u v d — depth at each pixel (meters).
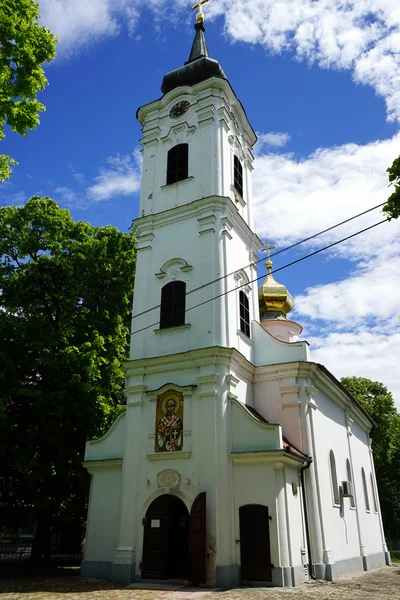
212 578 16.62
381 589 16.64
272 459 17.69
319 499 20.02
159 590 15.82
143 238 24.62
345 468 25.70
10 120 13.48
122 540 18.83
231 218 23.89
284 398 21.88
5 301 26.02
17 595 14.59
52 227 28.34
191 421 19.25
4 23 12.88
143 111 28.14
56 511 22.69
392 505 51.56
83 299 27.94
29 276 25.59
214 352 19.86
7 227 28.17
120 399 28.17
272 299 32.44
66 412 22.59
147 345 22.14
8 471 22.81
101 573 19.08
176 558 19.16
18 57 13.17
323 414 23.61
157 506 18.80
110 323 27.14
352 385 51.28
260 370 22.62
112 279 27.81
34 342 22.89
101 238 28.95
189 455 18.73
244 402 21.33
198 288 21.03
